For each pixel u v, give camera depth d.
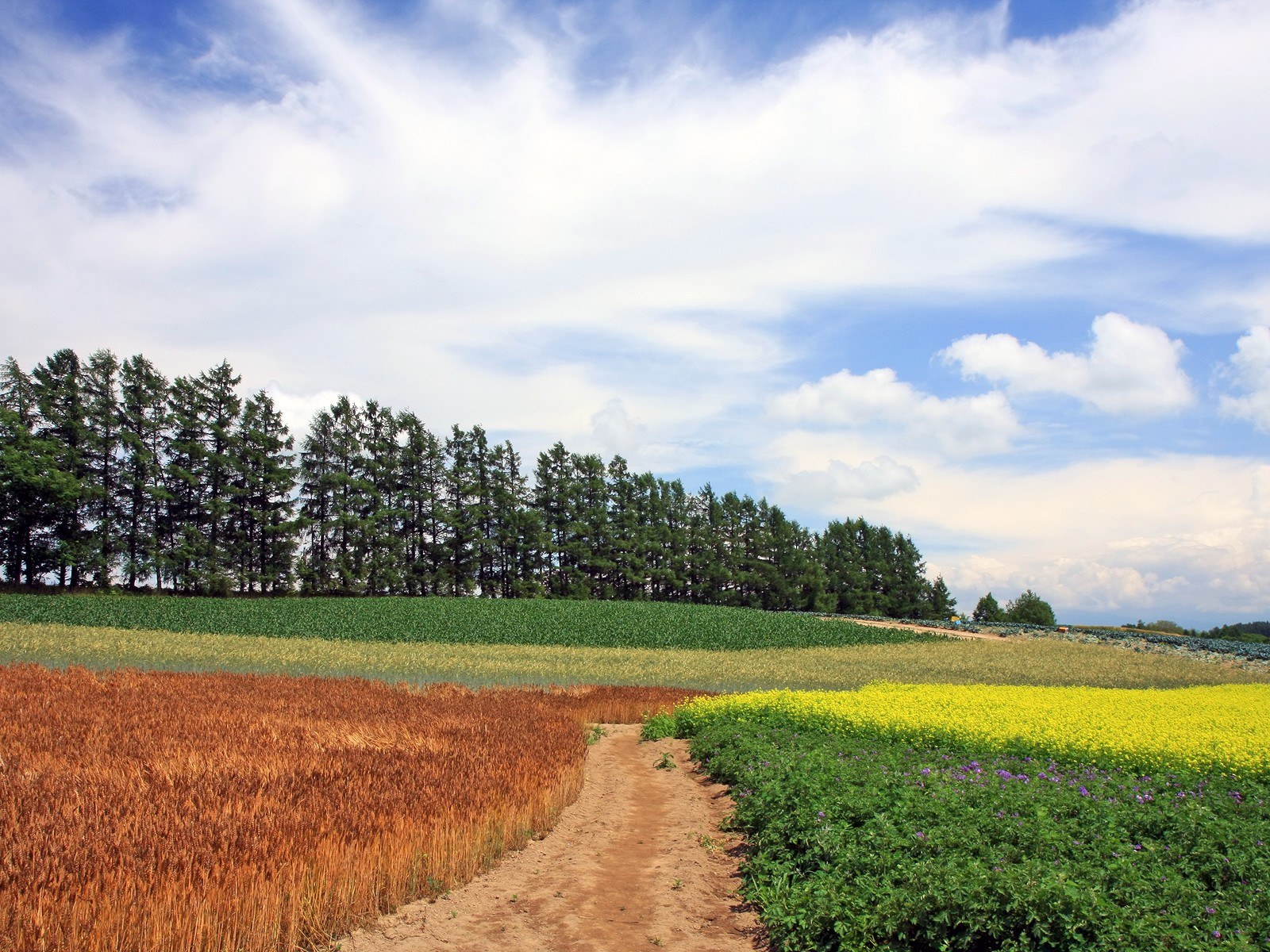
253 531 71.56
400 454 80.94
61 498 61.28
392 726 16.55
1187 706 22.12
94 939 6.03
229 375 71.56
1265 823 9.43
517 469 88.19
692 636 54.84
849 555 112.25
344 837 8.41
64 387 65.94
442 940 7.55
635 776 16.50
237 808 9.09
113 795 9.48
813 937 7.12
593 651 45.34
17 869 6.72
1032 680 39.25
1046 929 6.09
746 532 103.31
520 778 12.07
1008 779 11.50
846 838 8.75
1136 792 11.25
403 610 57.31
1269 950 5.86
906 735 16.73
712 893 9.09
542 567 86.94
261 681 25.75
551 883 9.31
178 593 67.38
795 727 18.83
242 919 6.82
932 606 113.75
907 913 6.73
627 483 95.94
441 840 9.15
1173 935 5.82
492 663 37.25
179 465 68.69
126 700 19.09
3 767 11.16
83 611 48.91
